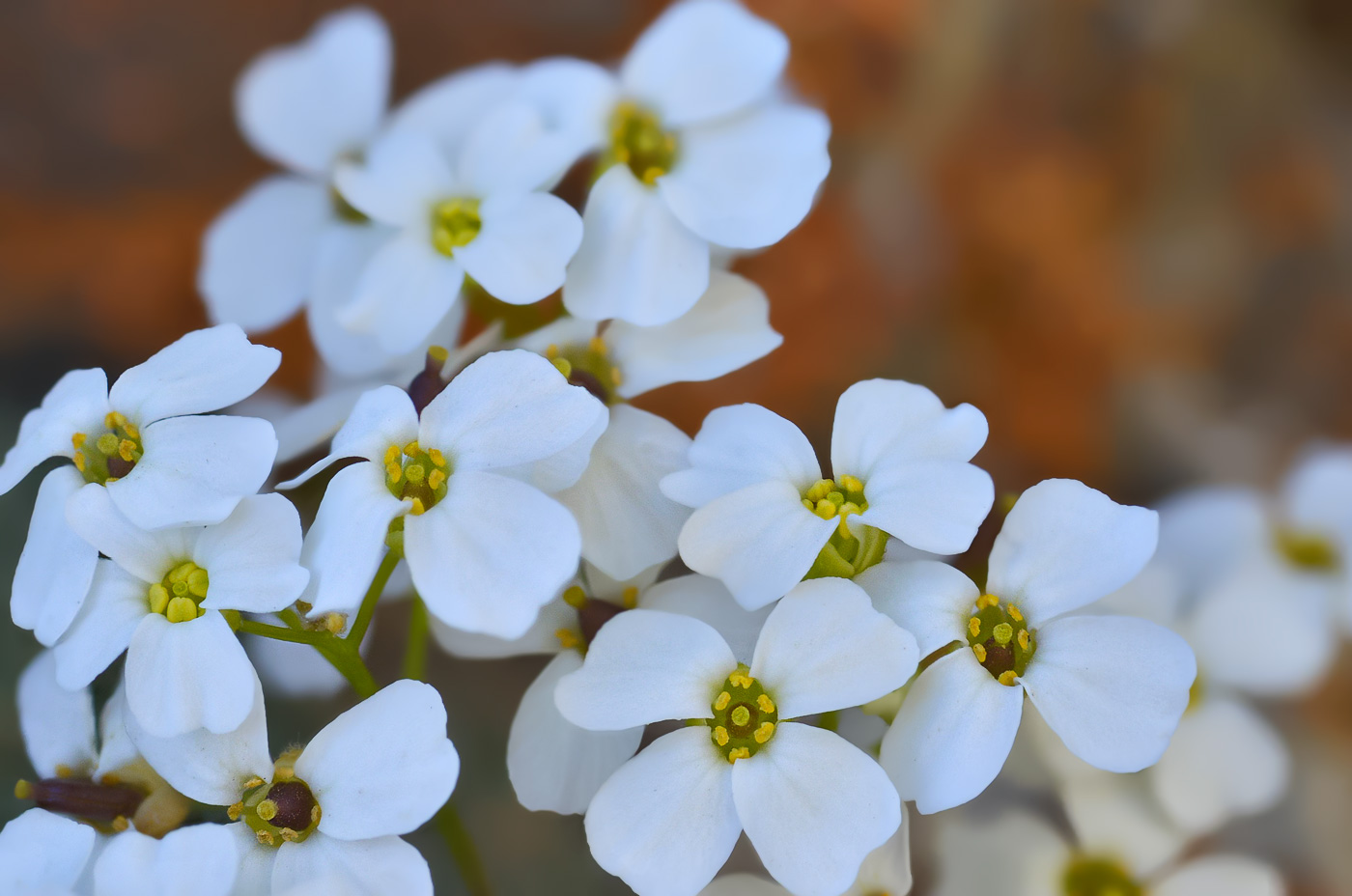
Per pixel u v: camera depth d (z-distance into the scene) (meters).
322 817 0.09
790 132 0.10
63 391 0.09
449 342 0.10
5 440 0.13
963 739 0.09
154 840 0.09
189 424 0.09
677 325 0.09
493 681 0.11
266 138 0.11
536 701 0.09
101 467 0.09
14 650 0.11
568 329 0.09
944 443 0.09
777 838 0.09
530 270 0.09
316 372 0.11
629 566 0.09
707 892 0.09
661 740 0.09
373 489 0.09
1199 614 0.10
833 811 0.09
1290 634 0.10
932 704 0.09
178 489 0.09
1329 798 0.11
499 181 0.09
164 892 0.08
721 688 0.09
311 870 0.09
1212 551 0.10
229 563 0.09
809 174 0.10
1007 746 0.09
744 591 0.09
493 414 0.09
